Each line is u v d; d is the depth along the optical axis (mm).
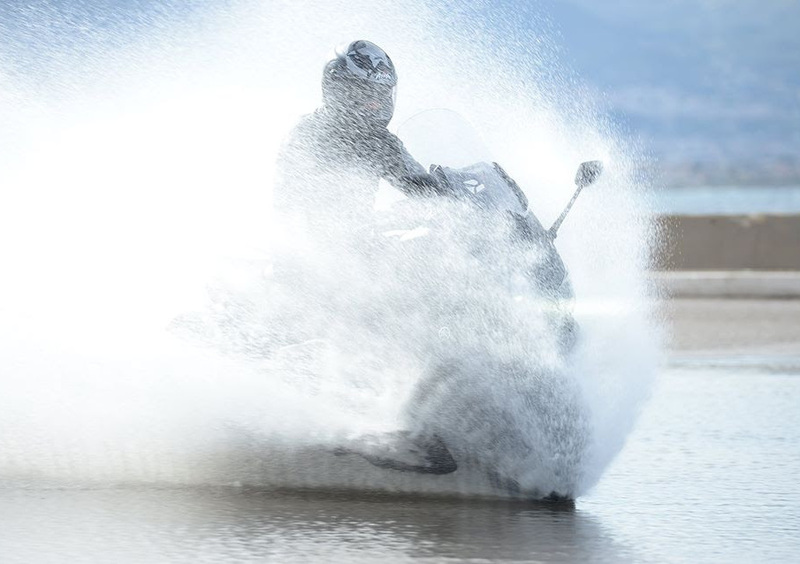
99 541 15266
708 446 22578
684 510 17312
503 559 14508
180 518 16484
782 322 45156
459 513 16984
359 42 19609
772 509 17391
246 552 14758
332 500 17703
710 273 57594
